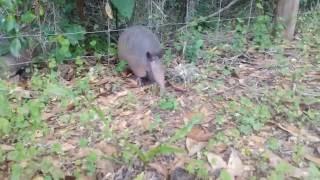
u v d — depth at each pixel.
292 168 0.70
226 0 1.41
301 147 0.76
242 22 1.30
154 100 0.94
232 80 1.03
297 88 0.98
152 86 1.00
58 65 1.09
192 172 0.70
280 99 0.92
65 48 1.05
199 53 1.15
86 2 1.21
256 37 1.25
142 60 1.00
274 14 1.32
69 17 1.17
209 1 1.40
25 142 0.78
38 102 0.87
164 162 0.74
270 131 0.82
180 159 0.74
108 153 0.76
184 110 0.89
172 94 0.96
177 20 1.33
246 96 0.95
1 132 0.78
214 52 1.17
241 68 1.10
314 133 0.82
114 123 0.85
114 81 1.03
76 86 0.98
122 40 1.07
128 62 1.05
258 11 1.37
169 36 1.25
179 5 1.33
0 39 1.07
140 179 0.70
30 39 1.08
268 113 0.86
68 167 0.73
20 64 1.08
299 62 1.13
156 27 1.23
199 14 1.35
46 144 0.78
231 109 0.88
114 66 1.12
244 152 0.75
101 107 0.91
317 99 0.92
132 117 0.87
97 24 1.22
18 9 1.08
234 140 0.79
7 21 1.00
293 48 1.23
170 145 0.77
